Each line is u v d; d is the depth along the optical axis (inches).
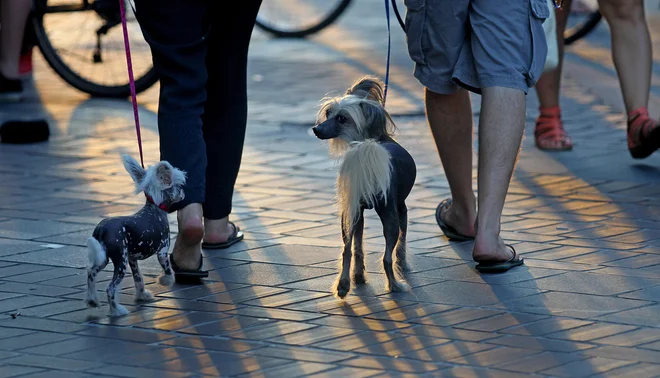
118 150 357.7
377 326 195.9
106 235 198.4
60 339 190.7
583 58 535.5
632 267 230.2
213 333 193.2
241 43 235.3
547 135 353.1
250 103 435.8
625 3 327.3
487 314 201.6
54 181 316.2
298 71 508.7
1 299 213.3
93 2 440.8
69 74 445.7
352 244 219.9
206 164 221.8
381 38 610.9
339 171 207.6
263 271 231.8
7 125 368.5
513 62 222.8
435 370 174.6
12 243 253.4
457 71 227.3
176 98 220.4
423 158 345.1
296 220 274.7
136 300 211.2
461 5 223.5
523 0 222.1
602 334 189.9
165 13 217.5
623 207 281.3
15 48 430.3
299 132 385.1
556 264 233.3
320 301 211.0
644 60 329.4
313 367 176.2
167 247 209.0
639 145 325.4
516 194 296.2
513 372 173.2
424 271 230.4
